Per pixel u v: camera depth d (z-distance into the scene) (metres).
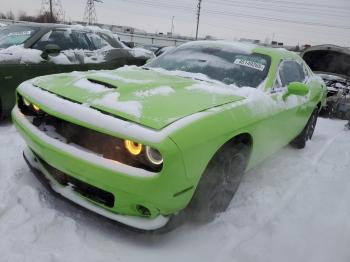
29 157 3.08
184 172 2.26
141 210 2.42
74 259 2.28
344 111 8.80
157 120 2.30
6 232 2.45
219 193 2.86
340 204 3.50
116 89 2.67
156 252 2.50
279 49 4.37
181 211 2.53
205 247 2.62
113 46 6.24
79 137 2.46
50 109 2.51
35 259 2.22
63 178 2.72
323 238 2.86
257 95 3.25
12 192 2.92
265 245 2.68
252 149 3.13
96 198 2.54
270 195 3.54
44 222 2.59
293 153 5.06
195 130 2.33
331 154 5.23
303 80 4.72
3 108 4.66
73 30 5.71
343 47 9.66
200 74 3.56
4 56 4.58
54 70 5.13
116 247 2.48
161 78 3.23
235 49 3.99
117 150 2.28
